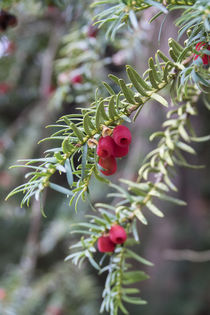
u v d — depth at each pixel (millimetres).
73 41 570
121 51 593
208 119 991
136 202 381
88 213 763
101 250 369
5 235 1088
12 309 640
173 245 1187
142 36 570
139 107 316
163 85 317
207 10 288
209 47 315
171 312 1164
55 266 832
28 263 754
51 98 756
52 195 1049
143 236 1169
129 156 859
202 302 1180
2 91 860
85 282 779
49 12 705
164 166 399
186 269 1229
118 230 361
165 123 406
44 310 734
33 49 813
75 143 322
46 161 313
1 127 1051
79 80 569
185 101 403
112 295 374
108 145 309
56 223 771
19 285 699
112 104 309
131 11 307
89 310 750
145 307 1186
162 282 1205
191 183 1227
